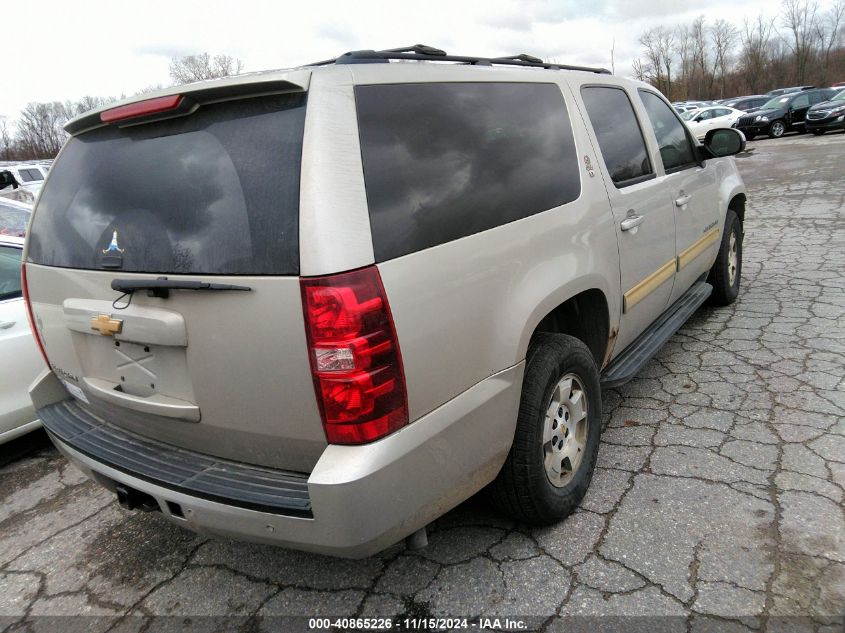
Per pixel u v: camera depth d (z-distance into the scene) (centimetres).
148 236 204
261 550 273
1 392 366
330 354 172
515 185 242
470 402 211
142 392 222
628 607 216
